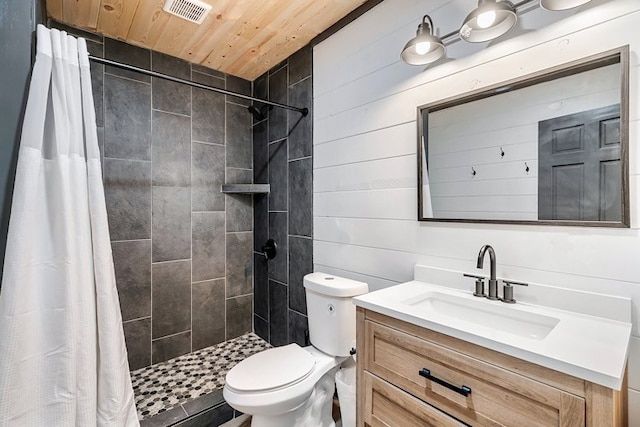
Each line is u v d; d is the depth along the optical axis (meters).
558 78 1.13
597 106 1.05
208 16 1.88
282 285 2.49
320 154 2.13
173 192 2.40
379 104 1.75
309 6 1.81
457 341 0.95
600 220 1.05
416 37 1.35
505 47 1.26
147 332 2.29
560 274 1.14
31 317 1.18
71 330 1.26
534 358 0.79
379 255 1.76
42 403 1.20
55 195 1.28
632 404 0.99
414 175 1.59
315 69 2.15
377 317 1.20
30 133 1.19
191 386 2.02
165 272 2.37
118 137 2.15
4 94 1.18
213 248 2.61
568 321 1.02
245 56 2.39
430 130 1.51
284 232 2.46
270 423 1.47
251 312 2.84
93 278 1.37
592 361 0.75
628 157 1.00
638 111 0.98
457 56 1.41
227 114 2.68
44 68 1.24
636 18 0.98
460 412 0.94
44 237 1.25
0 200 1.18
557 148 1.13
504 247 1.27
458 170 1.41
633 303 0.99
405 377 1.09
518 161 1.23
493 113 1.30
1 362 1.11
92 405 1.30
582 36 1.08
